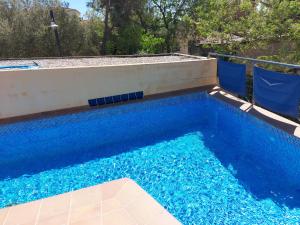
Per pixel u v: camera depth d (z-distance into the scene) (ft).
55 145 19.89
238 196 13.83
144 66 24.45
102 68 22.88
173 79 26.17
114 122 23.31
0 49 54.44
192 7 66.74
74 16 62.75
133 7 65.05
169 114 24.76
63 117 21.79
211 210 12.92
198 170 16.25
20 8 57.82
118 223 8.86
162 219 9.01
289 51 30.25
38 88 21.42
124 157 18.13
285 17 30.09
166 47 73.92
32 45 57.57
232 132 21.44
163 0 70.03
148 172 16.24
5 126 20.31
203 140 20.18
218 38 36.70
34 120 20.95
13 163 17.81
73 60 29.09
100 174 16.31
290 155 16.07
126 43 68.13
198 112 25.23
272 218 12.28
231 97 24.02
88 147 19.60
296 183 14.79
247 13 34.14
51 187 15.29
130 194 10.29
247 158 17.47
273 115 19.20
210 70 27.58
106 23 65.72
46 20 58.59
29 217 9.32
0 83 20.29
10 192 14.97
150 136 21.09
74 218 9.18
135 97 24.95
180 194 14.15
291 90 17.08
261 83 19.61
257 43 32.89
